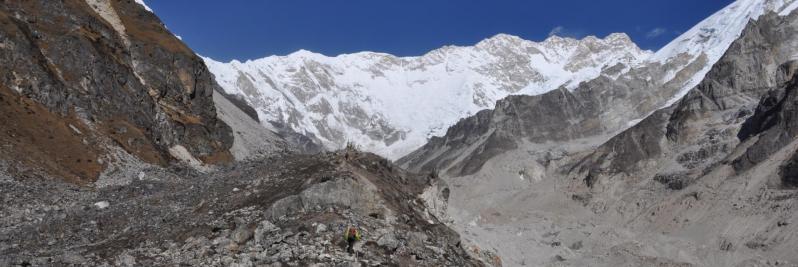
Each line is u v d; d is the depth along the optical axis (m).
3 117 71.50
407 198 51.62
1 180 61.47
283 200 43.62
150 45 101.00
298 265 37.72
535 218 190.62
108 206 54.75
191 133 93.94
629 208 191.38
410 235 44.00
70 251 41.75
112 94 86.81
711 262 142.88
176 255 40.59
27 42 82.06
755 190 162.75
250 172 56.03
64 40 87.06
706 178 182.00
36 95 78.56
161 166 81.50
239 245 41.06
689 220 166.25
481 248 57.41
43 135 73.31
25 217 55.25
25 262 38.53
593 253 148.62
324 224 41.56
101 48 91.50
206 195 51.06
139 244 43.00
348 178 45.88
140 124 87.06
